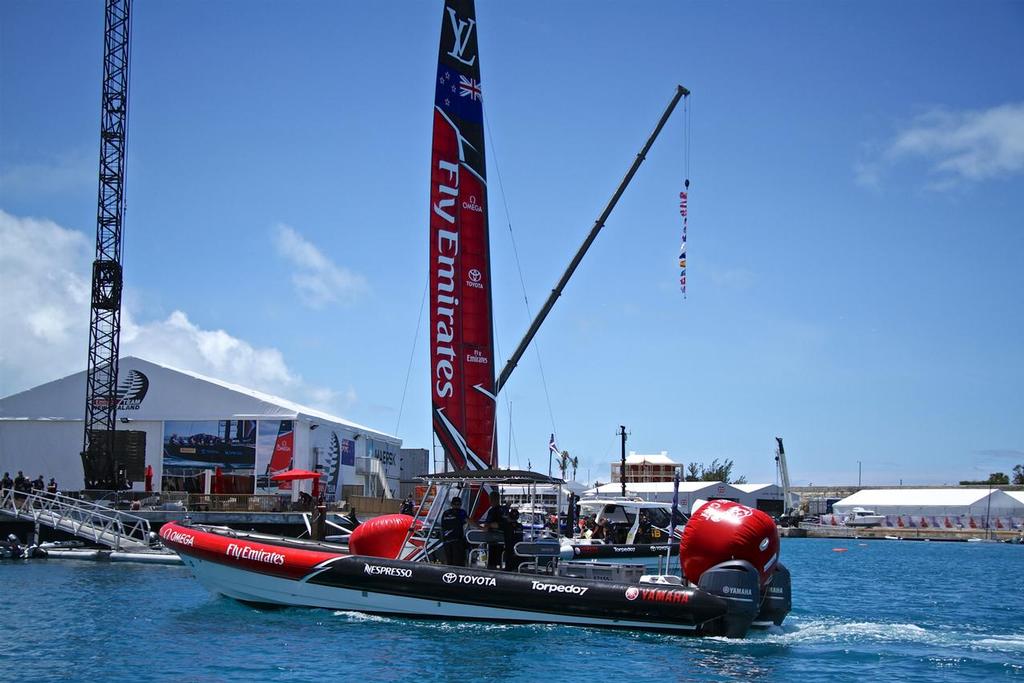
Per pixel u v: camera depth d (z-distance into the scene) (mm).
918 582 35375
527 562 18969
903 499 100625
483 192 22641
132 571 30359
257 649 16219
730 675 14633
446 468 21109
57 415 53844
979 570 44094
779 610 17781
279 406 52125
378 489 65625
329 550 19766
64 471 53375
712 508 17406
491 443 21828
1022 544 86625
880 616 22406
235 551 20016
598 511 42375
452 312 21672
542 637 16984
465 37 22750
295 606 19578
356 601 18891
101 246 54219
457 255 21938
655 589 17109
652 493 88125
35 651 16266
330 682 14039
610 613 17281
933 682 14398
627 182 38625
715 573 16891
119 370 52844
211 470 51781
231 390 52312
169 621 19094
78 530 37094
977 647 17188
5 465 53500
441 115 22219
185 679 14242
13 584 26312
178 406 52281
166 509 41938
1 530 39000
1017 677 14797
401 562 18641
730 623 16797
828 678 14555
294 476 45000
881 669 15227
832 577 38094
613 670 14797
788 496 109938
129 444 50000
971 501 96375
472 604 18031
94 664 15258
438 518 19516
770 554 17094
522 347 36062
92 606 21531
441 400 21219
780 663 15508
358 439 62219
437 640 16781
